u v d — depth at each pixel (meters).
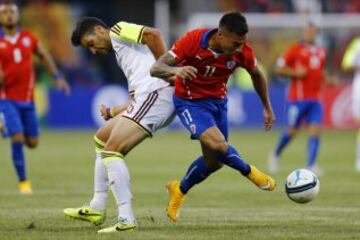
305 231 29.09
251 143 82.06
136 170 57.19
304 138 94.38
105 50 30.28
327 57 101.00
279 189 45.44
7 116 45.25
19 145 44.66
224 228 30.00
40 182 49.44
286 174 54.69
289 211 35.66
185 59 28.61
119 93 99.50
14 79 45.84
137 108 29.08
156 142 85.94
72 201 39.78
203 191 44.50
